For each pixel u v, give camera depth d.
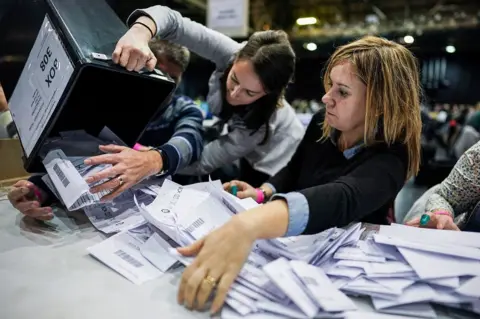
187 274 0.64
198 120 1.47
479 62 7.98
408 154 0.98
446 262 0.72
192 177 1.66
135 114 1.14
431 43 7.15
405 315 0.63
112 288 0.69
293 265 0.66
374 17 6.73
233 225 0.66
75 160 1.03
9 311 0.61
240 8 2.55
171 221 0.86
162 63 1.46
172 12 1.38
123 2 2.06
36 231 0.94
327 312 0.60
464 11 6.55
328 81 1.08
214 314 0.62
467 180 1.12
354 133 1.04
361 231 0.87
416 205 1.34
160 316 0.61
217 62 1.58
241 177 1.76
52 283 0.70
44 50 0.98
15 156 1.35
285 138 1.63
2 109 1.25
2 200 1.17
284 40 1.39
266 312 0.62
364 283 0.68
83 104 1.06
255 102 1.46
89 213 1.00
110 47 0.98
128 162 0.98
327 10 6.52
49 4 0.99
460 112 5.59
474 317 0.65
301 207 0.74
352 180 0.87
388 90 0.92
